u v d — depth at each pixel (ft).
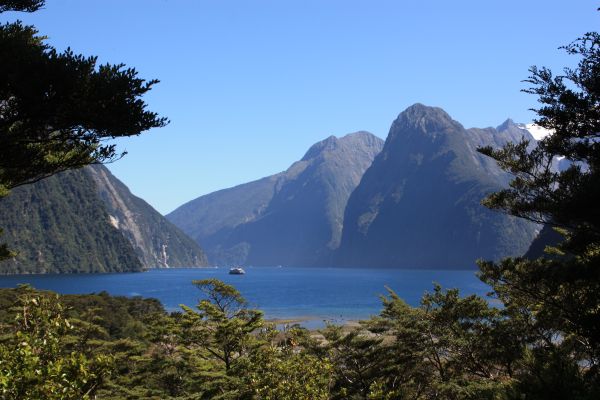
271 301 366.84
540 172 54.19
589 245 50.24
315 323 230.68
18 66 30.09
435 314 82.79
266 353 63.67
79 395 28.86
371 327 98.02
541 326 68.23
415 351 83.30
